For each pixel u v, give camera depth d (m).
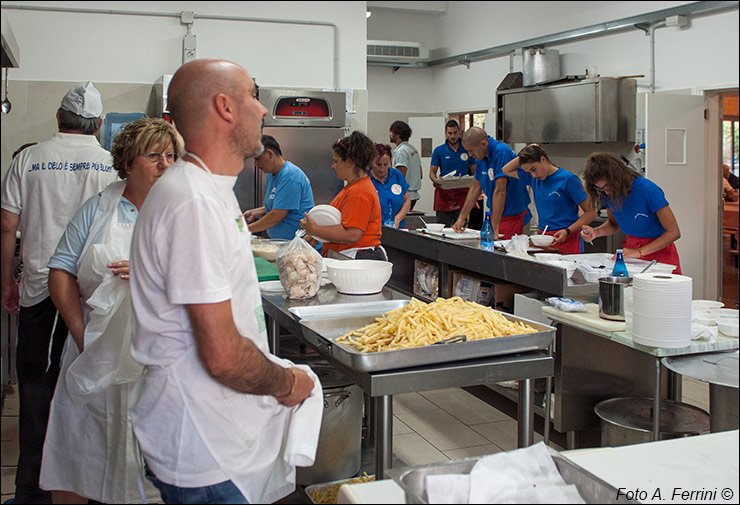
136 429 1.59
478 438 3.70
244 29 6.15
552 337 2.32
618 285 2.93
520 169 5.46
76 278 2.38
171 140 2.36
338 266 3.09
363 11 6.51
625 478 1.57
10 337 3.65
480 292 4.34
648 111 6.18
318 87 6.45
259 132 1.65
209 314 1.47
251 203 5.84
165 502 1.63
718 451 1.72
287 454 1.67
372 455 3.10
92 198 2.38
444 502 1.27
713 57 6.17
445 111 9.90
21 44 5.53
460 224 5.48
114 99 5.81
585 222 4.62
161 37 5.88
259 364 1.58
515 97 7.97
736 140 9.77
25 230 2.80
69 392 2.28
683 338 2.64
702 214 6.62
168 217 1.48
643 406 3.23
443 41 9.81
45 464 2.34
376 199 3.65
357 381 2.16
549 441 3.61
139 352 1.58
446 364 2.18
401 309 2.40
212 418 1.56
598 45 7.36
